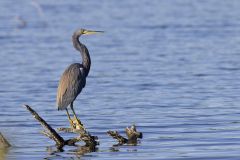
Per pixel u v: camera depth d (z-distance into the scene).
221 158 13.20
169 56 31.02
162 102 20.25
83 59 16.62
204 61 29.25
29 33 41.28
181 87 23.03
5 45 36.19
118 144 14.80
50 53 33.28
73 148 14.57
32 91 22.92
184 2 58.38
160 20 46.34
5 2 59.59
